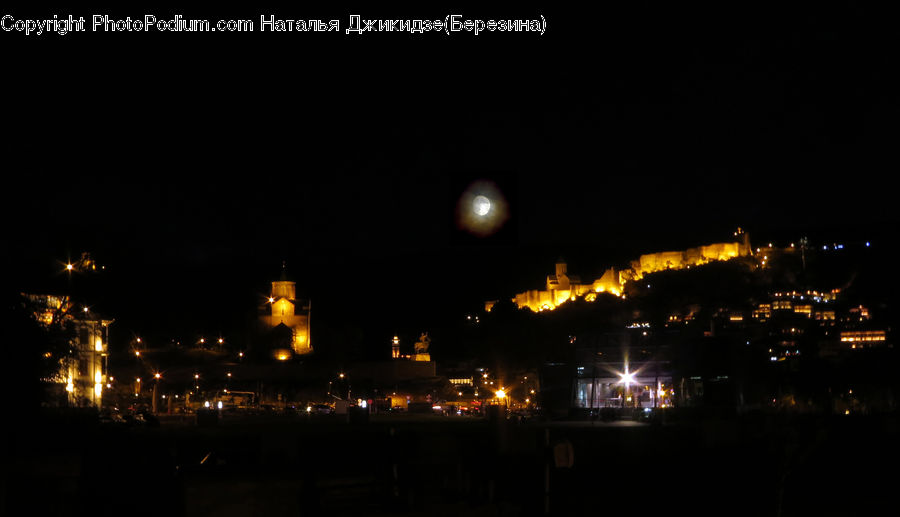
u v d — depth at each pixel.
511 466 24.84
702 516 27.62
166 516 17.03
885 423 40.78
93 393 68.00
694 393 56.53
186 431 42.91
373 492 24.06
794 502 31.86
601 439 32.47
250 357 151.88
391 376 137.75
